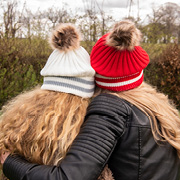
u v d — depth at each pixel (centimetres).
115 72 112
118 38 102
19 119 115
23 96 132
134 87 119
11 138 111
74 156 96
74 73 113
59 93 117
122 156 105
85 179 92
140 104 112
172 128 111
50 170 97
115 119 103
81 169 93
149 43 764
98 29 662
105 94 113
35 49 625
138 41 106
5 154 113
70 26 118
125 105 108
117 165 106
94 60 116
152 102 115
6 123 120
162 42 819
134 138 103
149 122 107
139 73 120
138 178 103
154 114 112
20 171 101
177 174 115
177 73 619
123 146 104
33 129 111
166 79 625
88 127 102
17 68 492
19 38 659
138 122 105
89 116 107
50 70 118
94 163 94
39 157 109
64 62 116
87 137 99
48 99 117
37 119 112
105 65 112
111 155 106
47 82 121
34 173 98
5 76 471
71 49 115
